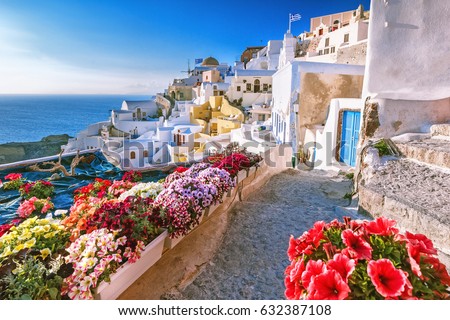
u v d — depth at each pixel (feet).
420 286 6.97
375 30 19.47
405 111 20.84
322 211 19.97
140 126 161.99
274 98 68.90
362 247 7.52
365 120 22.11
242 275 12.95
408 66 19.24
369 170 18.43
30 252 9.26
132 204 12.81
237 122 116.06
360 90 44.11
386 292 6.49
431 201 13.44
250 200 22.44
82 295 8.45
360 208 17.46
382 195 15.28
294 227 17.47
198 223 14.79
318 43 108.88
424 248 7.50
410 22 18.81
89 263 9.00
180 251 13.78
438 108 20.63
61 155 32.65
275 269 13.34
